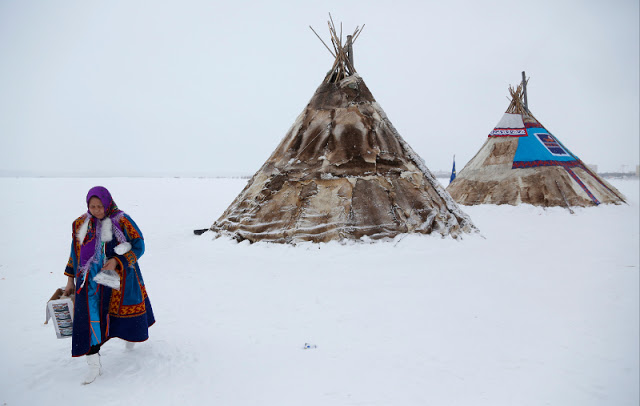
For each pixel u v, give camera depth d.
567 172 17.42
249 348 4.13
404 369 3.64
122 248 3.60
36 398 3.22
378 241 8.84
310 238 8.90
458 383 3.38
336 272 7.04
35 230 12.41
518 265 7.47
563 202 16.34
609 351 3.90
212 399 3.19
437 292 5.88
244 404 3.11
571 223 13.21
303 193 9.65
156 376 3.56
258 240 9.24
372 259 7.87
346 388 3.32
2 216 15.67
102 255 3.61
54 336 4.53
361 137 10.39
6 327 4.80
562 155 18.25
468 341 4.23
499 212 15.88
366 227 9.02
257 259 8.12
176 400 3.18
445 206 10.30
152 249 9.47
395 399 3.14
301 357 3.91
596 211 15.63
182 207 20.02
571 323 4.65
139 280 3.83
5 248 9.68
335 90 11.28
